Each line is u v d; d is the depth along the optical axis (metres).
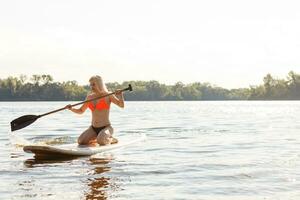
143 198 5.26
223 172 6.91
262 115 30.98
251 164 7.70
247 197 5.33
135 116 28.83
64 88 124.44
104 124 10.28
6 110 41.09
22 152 9.37
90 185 5.93
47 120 23.61
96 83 10.29
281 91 128.62
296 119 24.69
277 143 11.29
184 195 5.41
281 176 6.56
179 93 147.25
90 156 8.76
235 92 153.12
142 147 10.30
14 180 6.25
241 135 13.77
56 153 8.64
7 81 124.06
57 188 5.74
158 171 7.00
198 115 30.88
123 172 6.90
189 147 10.32
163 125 18.75
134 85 142.12
